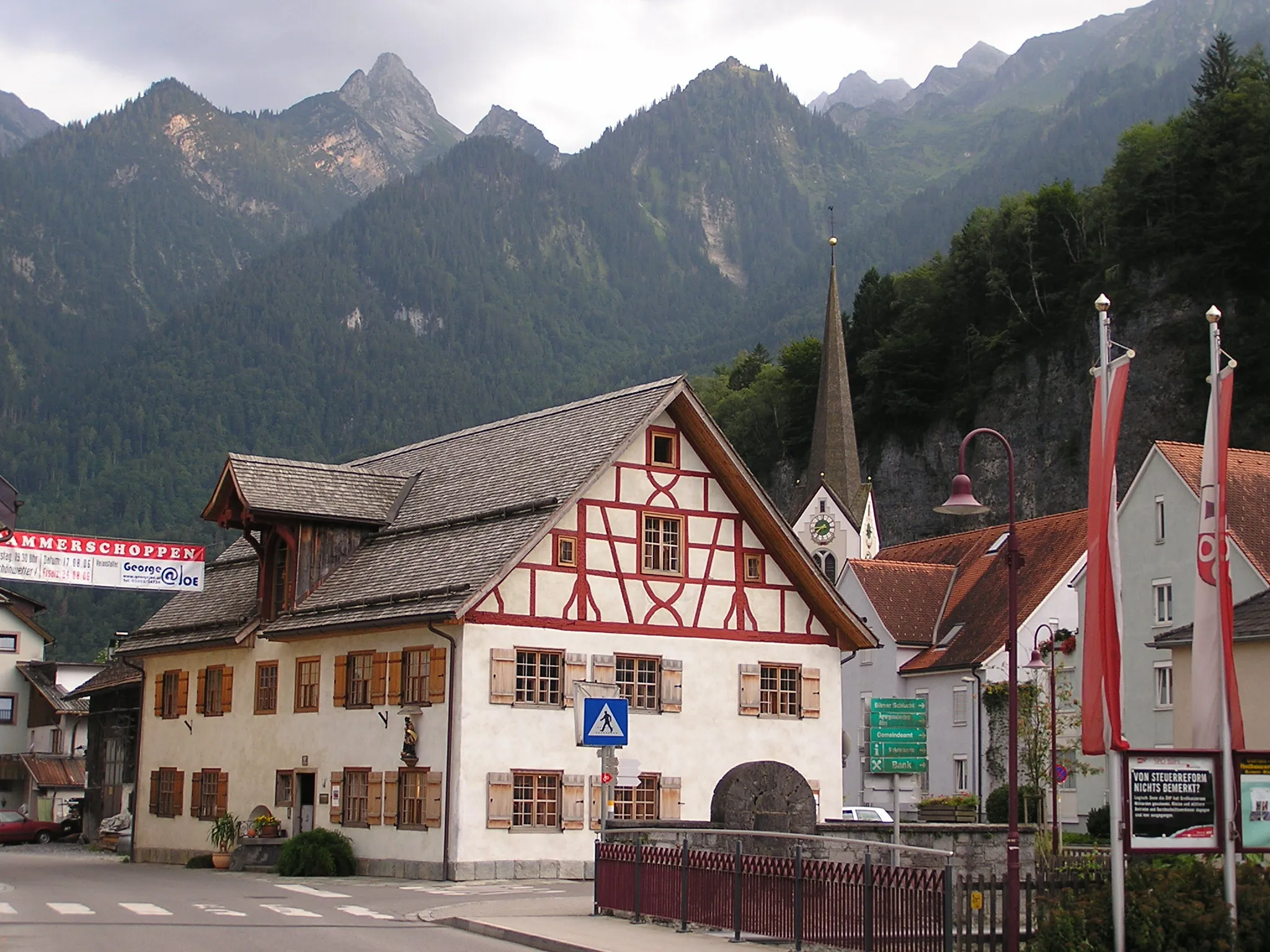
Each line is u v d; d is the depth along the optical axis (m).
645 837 26.77
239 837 42.06
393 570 40.91
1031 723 58.25
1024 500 105.31
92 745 67.44
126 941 21.47
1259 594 43.06
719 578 41.22
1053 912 19.28
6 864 46.47
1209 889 19.78
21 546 38.41
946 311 118.56
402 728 38.03
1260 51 115.06
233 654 45.56
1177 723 43.34
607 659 38.94
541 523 37.69
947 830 30.02
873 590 71.31
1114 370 20.62
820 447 105.62
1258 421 89.25
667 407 40.78
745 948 21.05
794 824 29.16
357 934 23.16
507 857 36.53
